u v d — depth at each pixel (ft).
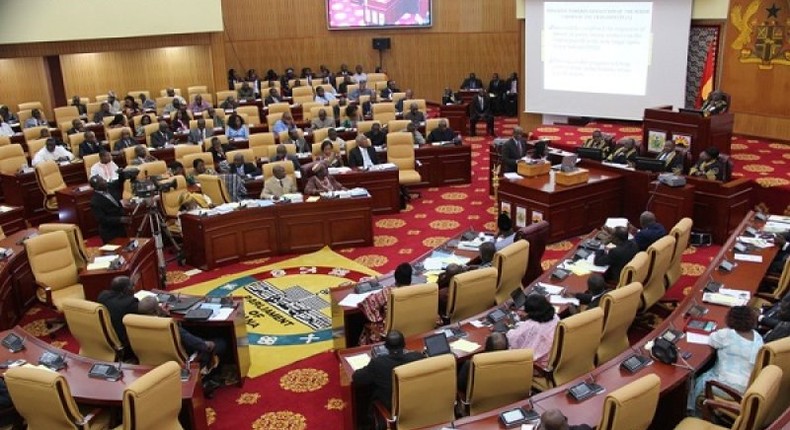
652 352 19.31
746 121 50.55
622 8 53.21
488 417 16.80
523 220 37.52
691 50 52.13
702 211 35.73
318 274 33.88
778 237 28.04
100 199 34.42
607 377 18.42
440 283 25.48
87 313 22.07
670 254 26.11
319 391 23.82
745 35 49.19
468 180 48.55
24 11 58.95
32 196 43.29
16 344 21.48
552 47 57.62
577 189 36.35
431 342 19.71
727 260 26.45
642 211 37.52
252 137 48.11
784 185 38.73
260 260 36.04
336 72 81.30
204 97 69.00
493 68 76.07
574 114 57.82
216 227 34.76
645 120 43.19
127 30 63.82
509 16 73.82
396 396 17.21
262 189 41.06
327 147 43.55
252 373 25.04
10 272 29.27
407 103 58.18
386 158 46.60
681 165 37.60
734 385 18.97
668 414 19.07
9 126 57.67
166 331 20.81
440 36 77.51
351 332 25.16
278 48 80.74
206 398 23.54
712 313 22.13
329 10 79.46
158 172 40.52
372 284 25.79
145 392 16.79
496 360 17.62
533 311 21.52
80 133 50.96
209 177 37.52
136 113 62.95
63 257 28.58
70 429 17.88
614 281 26.48
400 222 41.34
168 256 36.88
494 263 24.89
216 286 32.76
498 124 68.74
